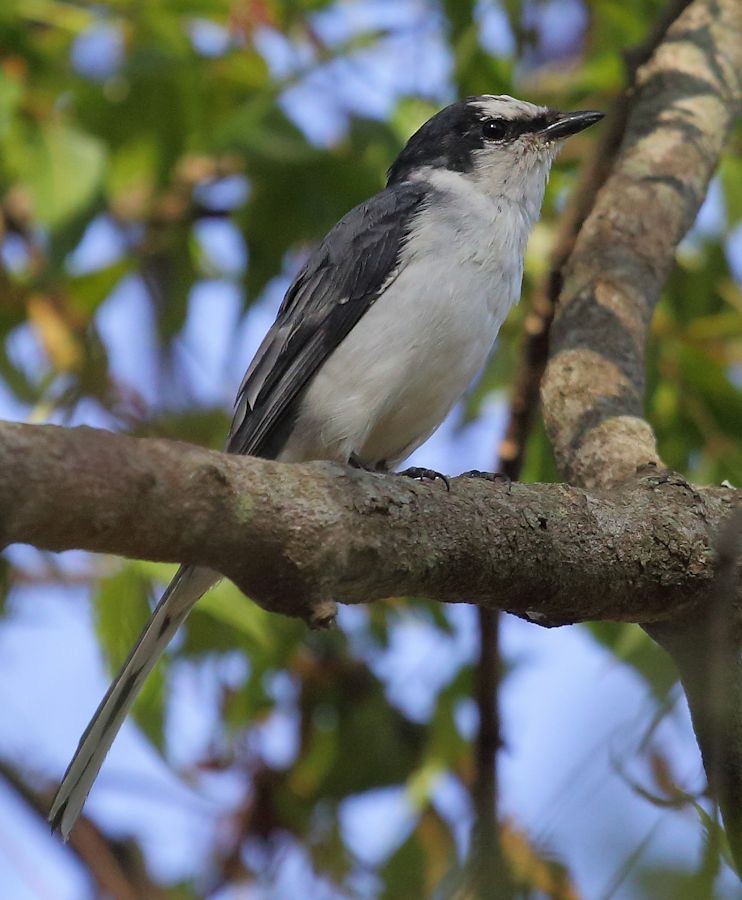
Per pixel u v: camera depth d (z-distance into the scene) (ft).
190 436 33.53
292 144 33.94
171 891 34.86
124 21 35.50
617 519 19.95
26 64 34.96
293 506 16.53
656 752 13.82
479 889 20.48
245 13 34.45
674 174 30.27
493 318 29.71
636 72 32.35
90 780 23.61
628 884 10.10
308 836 35.04
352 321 29.17
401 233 29.37
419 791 33.63
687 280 35.96
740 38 33.53
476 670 29.63
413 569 18.20
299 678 35.68
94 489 14.65
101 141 35.47
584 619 20.52
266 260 36.99
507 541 18.92
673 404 33.60
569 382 26.35
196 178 38.47
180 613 24.93
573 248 29.50
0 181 34.01
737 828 15.31
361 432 28.94
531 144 32.42
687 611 20.43
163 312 37.73
